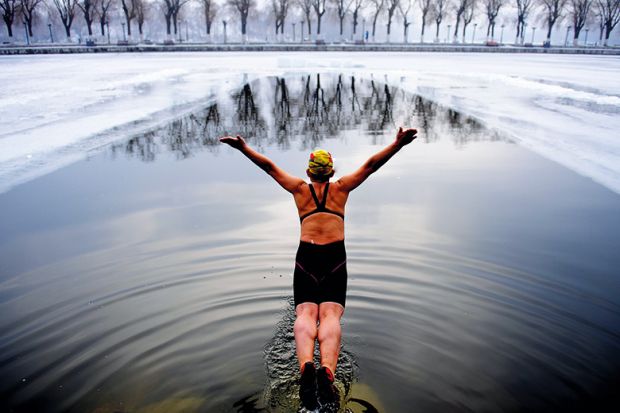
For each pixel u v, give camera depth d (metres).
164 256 4.80
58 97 18.20
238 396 2.79
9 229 5.68
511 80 25.98
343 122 13.62
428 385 2.87
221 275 4.33
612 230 5.55
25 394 2.81
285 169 8.34
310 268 3.27
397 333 3.39
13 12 74.81
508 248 4.98
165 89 21.64
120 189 7.29
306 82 26.19
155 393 2.82
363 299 3.84
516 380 2.91
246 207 6.38
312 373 2.69
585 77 28.12
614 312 3.70
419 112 15.59
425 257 4.69
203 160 9.14
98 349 3.23
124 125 12.72
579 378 2.92
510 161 9.11
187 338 3.35
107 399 2.77
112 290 4.08
